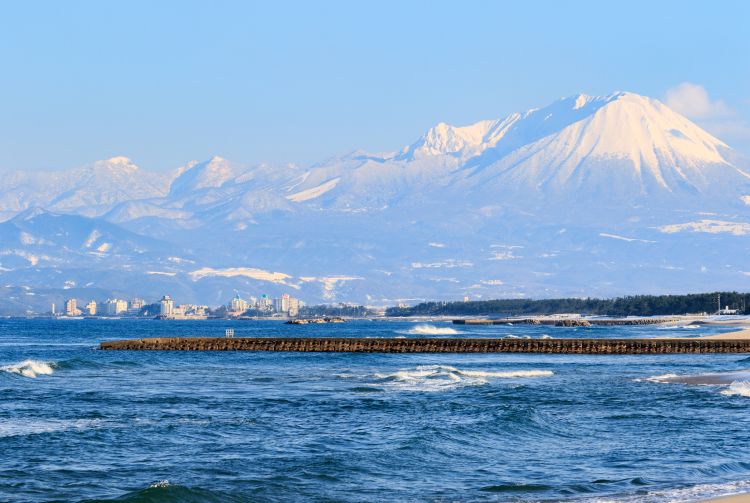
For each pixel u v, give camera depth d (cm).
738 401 12575
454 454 8400
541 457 8331
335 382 15788
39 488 6856
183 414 11006
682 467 7838
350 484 7144
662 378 16300
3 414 10869
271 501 6594
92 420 10325
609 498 6631
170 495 6400
